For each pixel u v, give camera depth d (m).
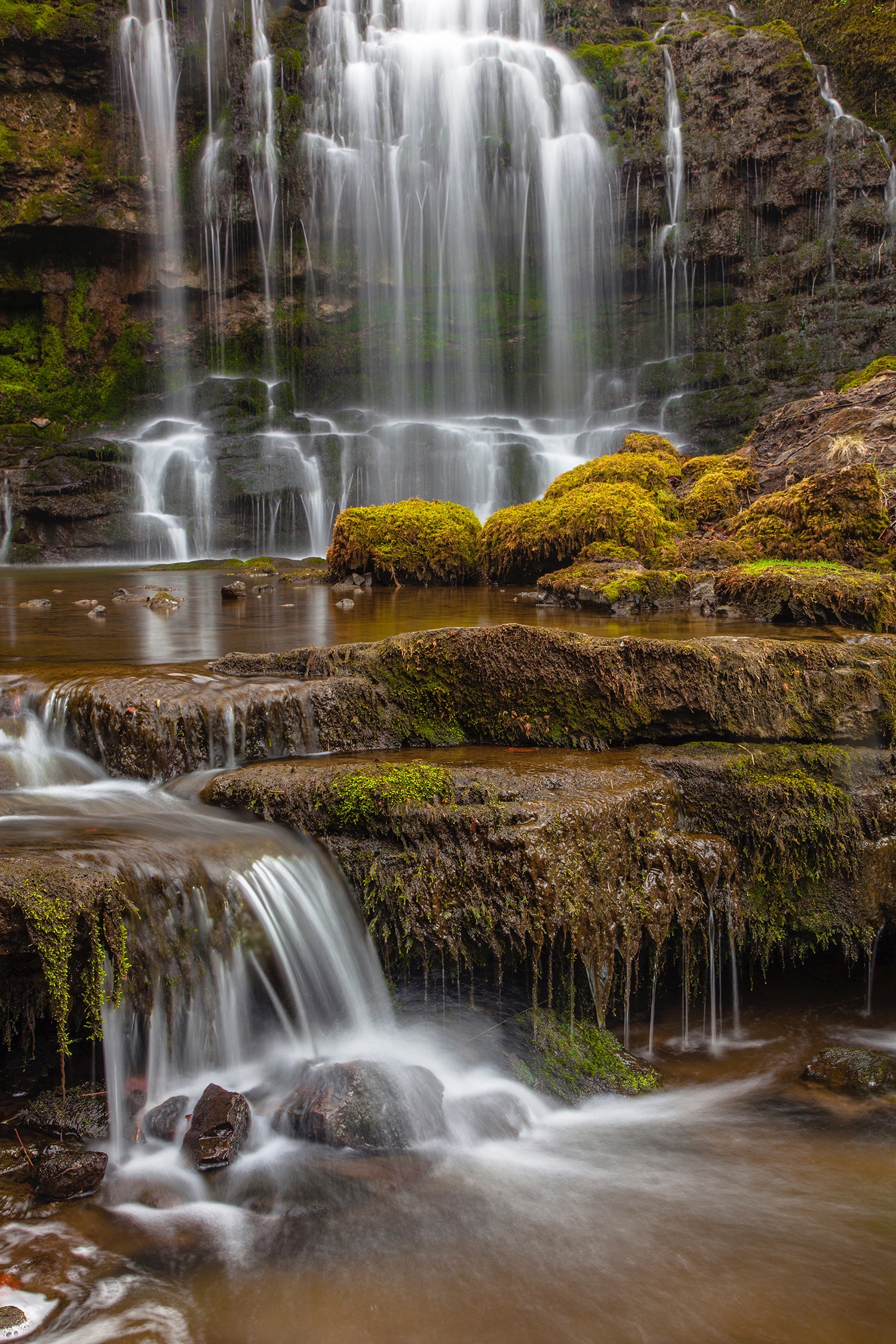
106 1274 3.25
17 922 3.56
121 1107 3.97
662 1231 3.53
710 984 5.04
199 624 8.52
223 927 4.20
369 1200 3.63
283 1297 3.17
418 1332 3.04
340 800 4.61
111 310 24.06
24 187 22.55
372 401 25.19
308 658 5.82
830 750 5.29
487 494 20.52
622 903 4.55
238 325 24.44
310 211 24.48
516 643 5.45
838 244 21.80
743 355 22.22
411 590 11.69
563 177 24.59
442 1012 4.63
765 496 10.74
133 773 5.09
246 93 23.58
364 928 4.56
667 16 26.34
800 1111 4.32
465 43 25.39
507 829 4.32
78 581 13.98
